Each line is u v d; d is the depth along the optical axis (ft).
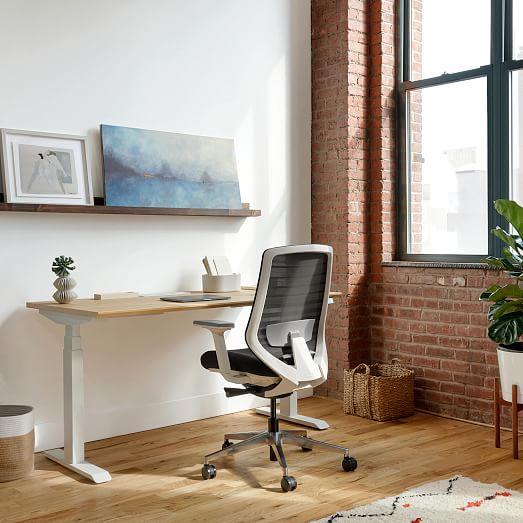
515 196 13.78
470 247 14.52
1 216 11.76
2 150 11.68
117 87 13.12
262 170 15.42
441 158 15.05
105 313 10.04
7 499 9.89
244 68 15.05
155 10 13.61
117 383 13.21
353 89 15.56
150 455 11.87
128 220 13.26
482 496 9.72
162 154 13.55
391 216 15.83
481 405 13.83
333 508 9.45
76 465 11.10
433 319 14.65
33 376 12.18
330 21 15.81
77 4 12.60
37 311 12.19
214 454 10.76
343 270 15.66
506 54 13.83
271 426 11.13
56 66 12.37
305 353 10.74
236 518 9.14
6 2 11.81
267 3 15.43
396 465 11.25
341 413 14.71
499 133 13.85
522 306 11.69
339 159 15.70
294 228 16.07
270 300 10.37
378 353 15.81
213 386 14.57
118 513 9.35
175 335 14.01
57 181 12.21
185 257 14.08
